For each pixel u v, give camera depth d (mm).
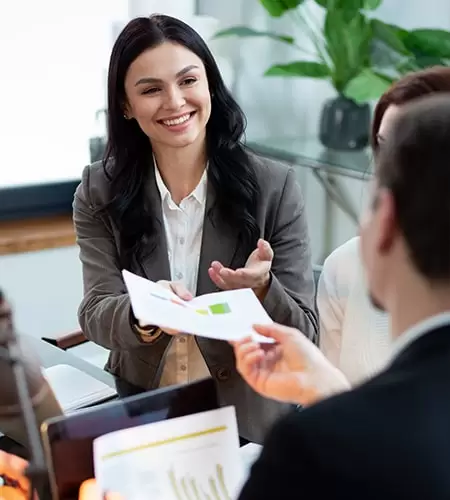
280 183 1653
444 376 588
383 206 643
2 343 762
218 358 1535
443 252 602
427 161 611
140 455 891
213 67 1574
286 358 995
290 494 565
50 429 863
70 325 3018
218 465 915
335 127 2740
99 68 2945
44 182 2992
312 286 1641
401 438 559
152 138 1569
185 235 1638
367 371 1455
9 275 2816
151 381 1595
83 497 866
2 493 917
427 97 681
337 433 568
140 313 1091
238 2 3088
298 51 3025
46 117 2916
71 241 2891
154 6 2865
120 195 1612
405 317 646
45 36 2812
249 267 1436
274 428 604
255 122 3213
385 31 2551
